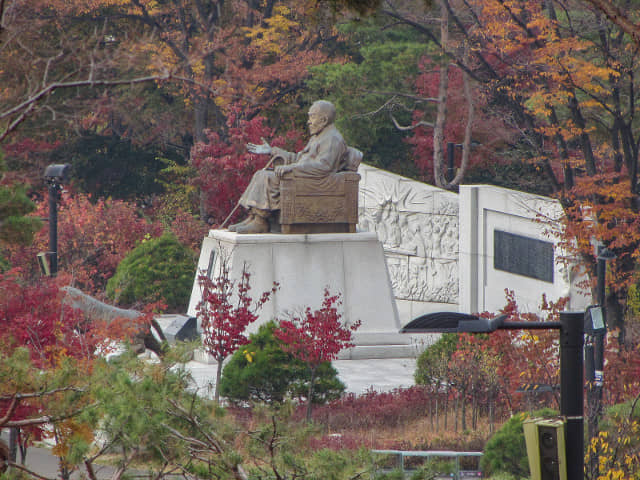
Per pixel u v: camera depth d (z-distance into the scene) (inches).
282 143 4589.1
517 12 3388.3
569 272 2901.1
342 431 2117.4
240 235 3019.2
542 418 887.1
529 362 2059.5
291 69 5029.5
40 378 1078.4
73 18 4852.4
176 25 5565.9
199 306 2386.8
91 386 1039.6
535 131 3624.5
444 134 5093.5
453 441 2011.6
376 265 3105.3
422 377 2469.2
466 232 3405.5
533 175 5093.5
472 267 3385.8
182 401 1079.0
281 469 1031.6
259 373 2256.4
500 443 1743.4
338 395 2332.7
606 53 2918.3
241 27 5059.1
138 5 5098.4
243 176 4571.9
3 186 1598.2
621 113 3184.1
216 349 2266.2
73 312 1884.8
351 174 3090.6
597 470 1492.4
